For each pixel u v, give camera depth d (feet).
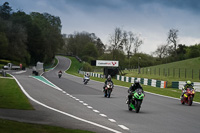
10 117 44.01
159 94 108.78
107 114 52.60
